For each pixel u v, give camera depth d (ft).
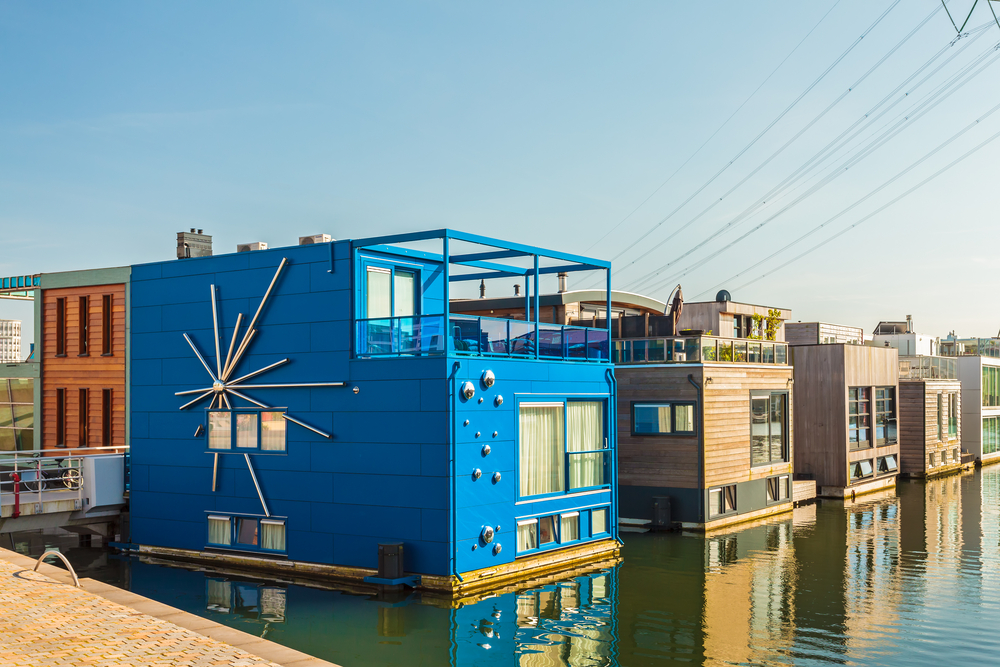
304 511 59.57
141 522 67.62
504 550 57.77
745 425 86.17
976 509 95.55
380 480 56.39
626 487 82.84
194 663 29.60
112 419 82.33
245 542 62.64
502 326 61.87
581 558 64.39
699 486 79.30
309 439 59.52
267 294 61.67
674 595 55.16
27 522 64.69
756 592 56.03
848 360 106.11
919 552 69.97
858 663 41.91
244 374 62.85
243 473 62.54
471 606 51.21
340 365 58.39
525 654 42.75
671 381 80.89
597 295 102.22
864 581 59.47
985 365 162.71
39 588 41.24
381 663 41.01
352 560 57.36
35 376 87.56
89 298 84.48
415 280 65.98
